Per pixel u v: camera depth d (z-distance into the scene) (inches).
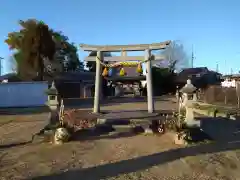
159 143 316.8
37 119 560.7
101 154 270.7
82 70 2076.8
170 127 371.6
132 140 334.0
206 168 223.8
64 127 341.1
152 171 216.1
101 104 938.1
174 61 2053.4
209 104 746.8
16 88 919.7
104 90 1300.4
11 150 292.0
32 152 281.6
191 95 348.8
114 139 340.2
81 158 257.0
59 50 1646.2
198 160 245.9
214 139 337.7
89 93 1519.4
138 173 211.5
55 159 254.4
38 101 930.7
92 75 1662.2
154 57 472.1
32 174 212.2
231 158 253.0
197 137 331.9
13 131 418.9
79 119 418.0
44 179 200.7
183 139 313.4
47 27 1203.9
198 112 650.2
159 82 1691.7
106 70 474.6
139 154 269.0
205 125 457.7
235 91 749.9
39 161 248.1
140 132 379.6
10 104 911.7
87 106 867.4
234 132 390.3
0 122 527.8
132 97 1387.8
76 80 1503.4
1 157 263.3
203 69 1722.4
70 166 231.9
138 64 470.0
